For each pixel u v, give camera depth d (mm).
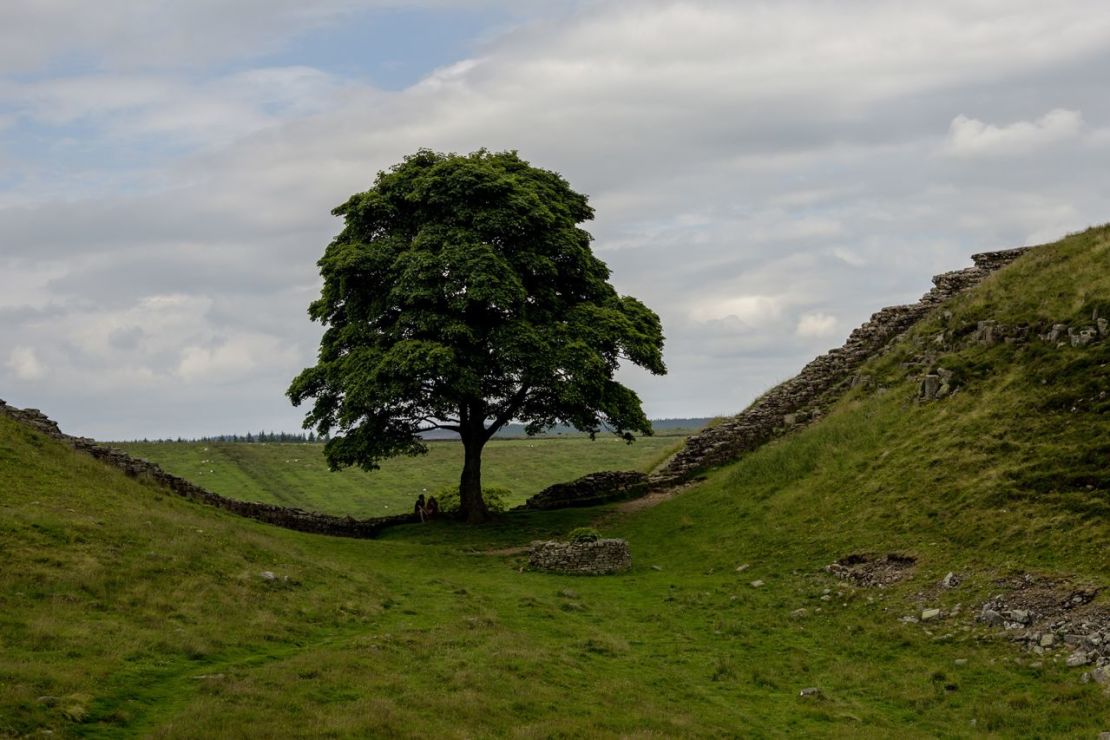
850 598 29750
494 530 45562
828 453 41875
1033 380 36625
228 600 25625
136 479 40750
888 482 36312
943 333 45844
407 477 101062
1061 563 26734
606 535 43219
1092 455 30859
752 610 30422
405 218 47531
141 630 22000
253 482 94375
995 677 22781
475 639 24938
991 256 55656
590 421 48250
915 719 21438
